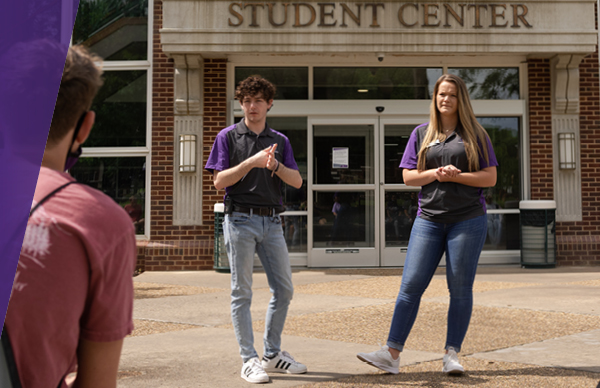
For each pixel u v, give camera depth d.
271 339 3.31
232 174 3.15
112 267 0.96
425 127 3.44
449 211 3.24
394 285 7.13
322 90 9.43
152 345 4.00
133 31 9.38
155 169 9.18
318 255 9.20
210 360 3.57
